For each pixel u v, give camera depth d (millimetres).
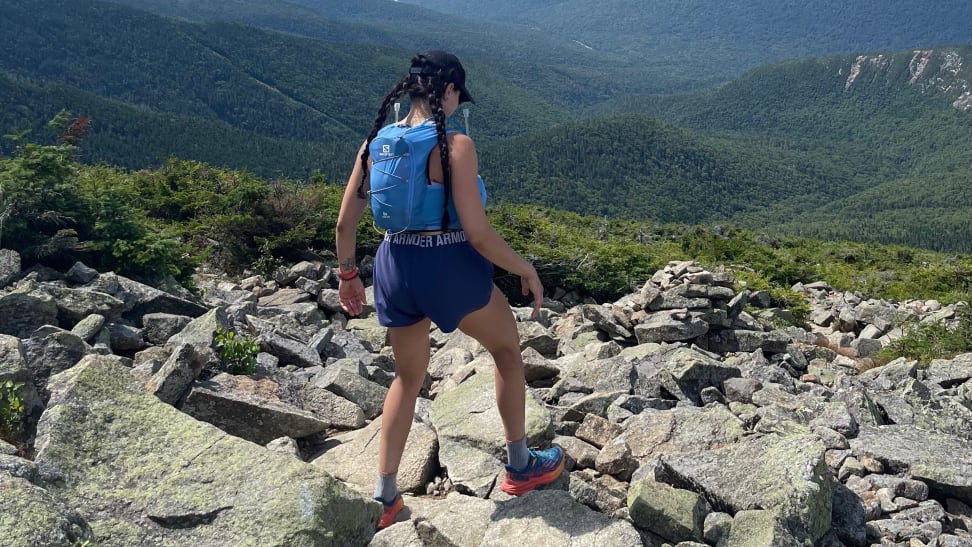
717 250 28656
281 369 5906
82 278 7340
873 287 24688
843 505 3922
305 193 14008
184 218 14086
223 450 3439
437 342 7914
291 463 3334
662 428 4730
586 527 3541
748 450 3938
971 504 4469
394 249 3424
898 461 4664
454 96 3432
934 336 12555
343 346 7113
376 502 3537
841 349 12070
